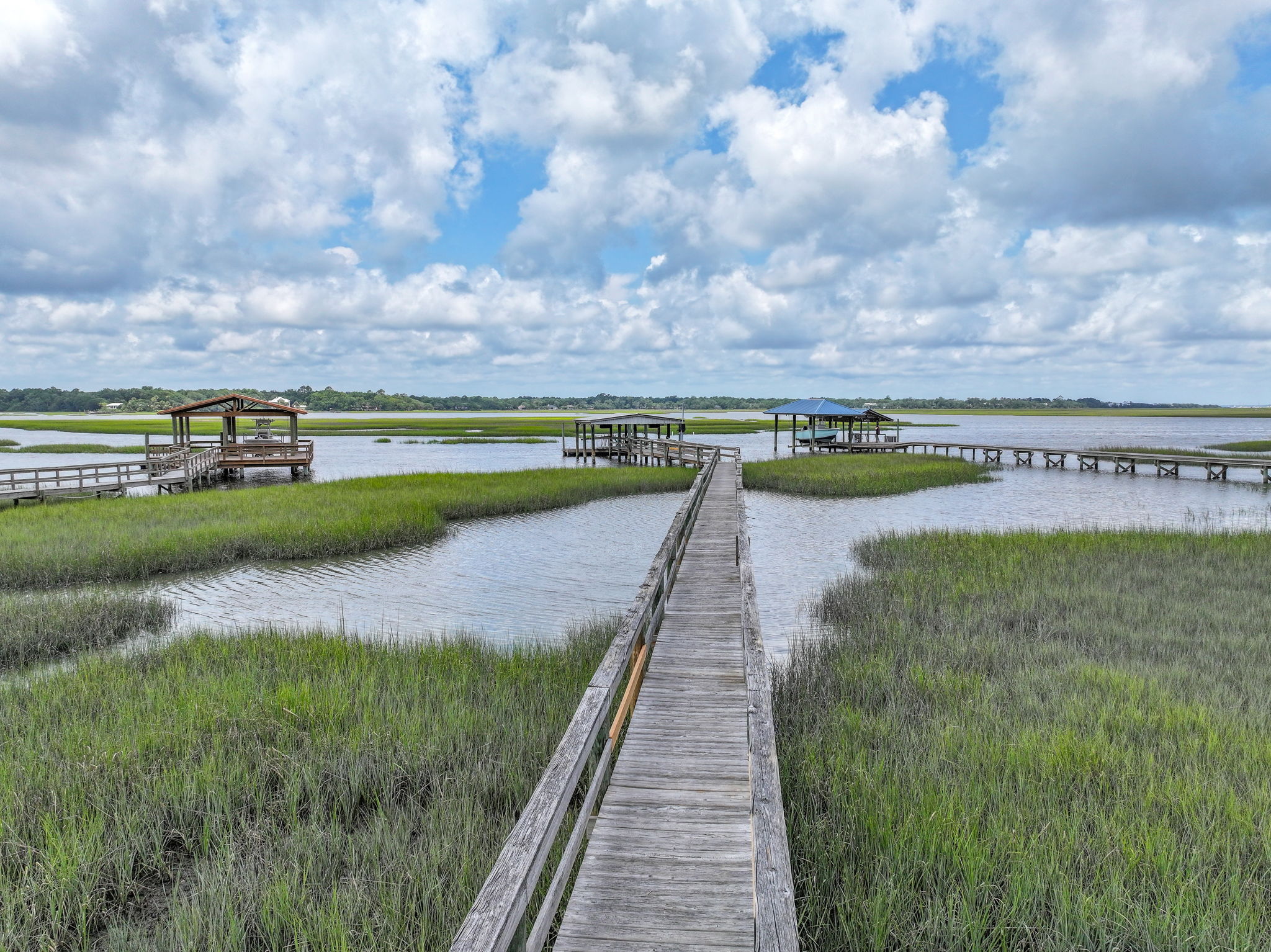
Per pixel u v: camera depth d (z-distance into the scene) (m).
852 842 5.09
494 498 26.72
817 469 38.59
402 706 7.82
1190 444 69.19
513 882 2.90
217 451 37.75
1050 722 7.52
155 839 5.44
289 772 6.34
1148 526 22.83
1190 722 7.30
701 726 6.45
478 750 6.86
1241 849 5.01
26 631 11.42
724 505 20.72
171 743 6.88
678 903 4.09
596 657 10.10
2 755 6.65
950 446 57.28
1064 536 18.84
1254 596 12.91
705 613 9.95
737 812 5.05
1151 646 10.33
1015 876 4.61
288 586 16.08
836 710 7.98
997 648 10.32
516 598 15.12
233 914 4.42
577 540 21.47
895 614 12.45
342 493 27.20
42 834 5.40
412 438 88.00
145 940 4.48
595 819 4.98
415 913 4.54
